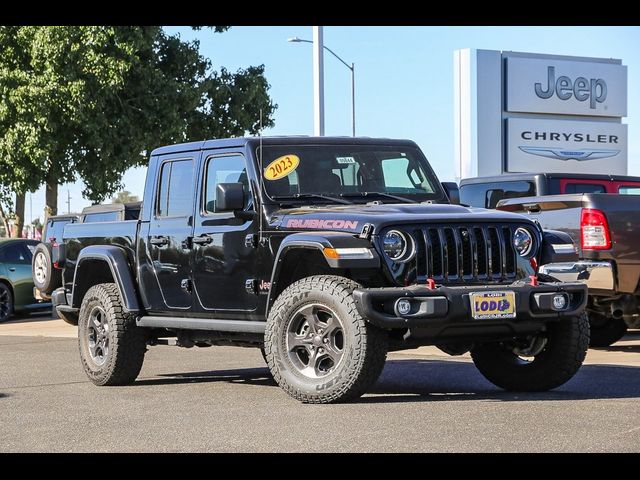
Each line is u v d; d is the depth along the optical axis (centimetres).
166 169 941
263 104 3566
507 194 1429
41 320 2091
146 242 945
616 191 1420
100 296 964
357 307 732
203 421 712
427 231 768
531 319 768
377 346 737
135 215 1592
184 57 3384
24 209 3294
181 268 905
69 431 691
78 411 781
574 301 785
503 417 684
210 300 877
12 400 852
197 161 906
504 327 764
